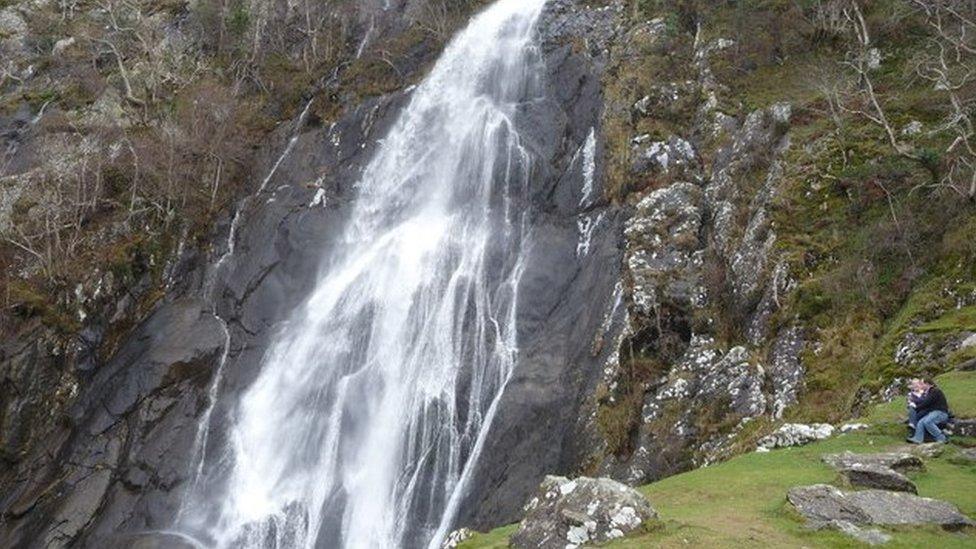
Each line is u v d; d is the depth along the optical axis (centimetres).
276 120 3584
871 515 829
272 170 3322
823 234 2056
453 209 2914
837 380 1722
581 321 2336
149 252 3055
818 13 2867
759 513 878
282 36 3928
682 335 2109
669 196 2448
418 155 3158
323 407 2452
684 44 3036
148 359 2631
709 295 2145
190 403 2516
